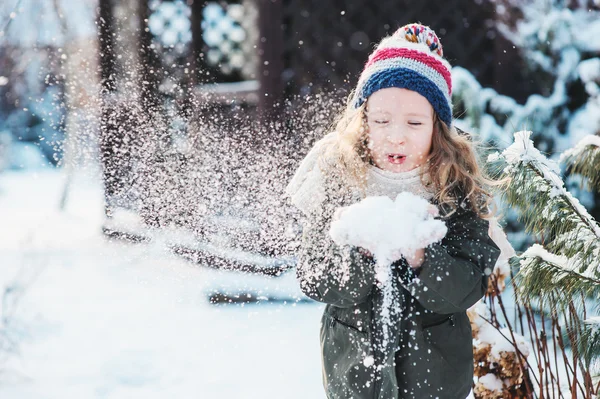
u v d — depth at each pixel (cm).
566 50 373
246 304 374
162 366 297
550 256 182
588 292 176
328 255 162
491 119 359
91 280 450
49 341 335
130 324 354
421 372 163
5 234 653
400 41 174
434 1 442
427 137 167
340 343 169
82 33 554
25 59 598
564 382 221
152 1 516
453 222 166
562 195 185
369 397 164
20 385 280
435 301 155
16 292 370
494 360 203
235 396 260
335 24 462
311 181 173
